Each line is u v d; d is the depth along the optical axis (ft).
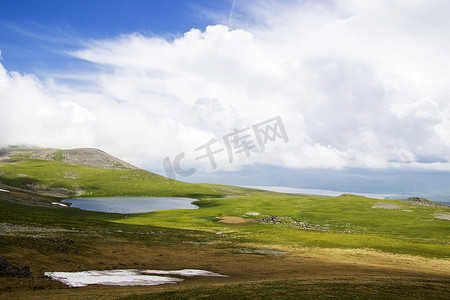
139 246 149.59
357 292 72.33
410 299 68.13
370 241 207.41
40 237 129.80
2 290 63.46
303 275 103.45
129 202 572.10
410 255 166.20
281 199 562.66
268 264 128.36
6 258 88.63
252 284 80.74
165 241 179.32
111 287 74.18
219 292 69.82
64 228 177.47
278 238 218.79
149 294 66.44
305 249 177.17
